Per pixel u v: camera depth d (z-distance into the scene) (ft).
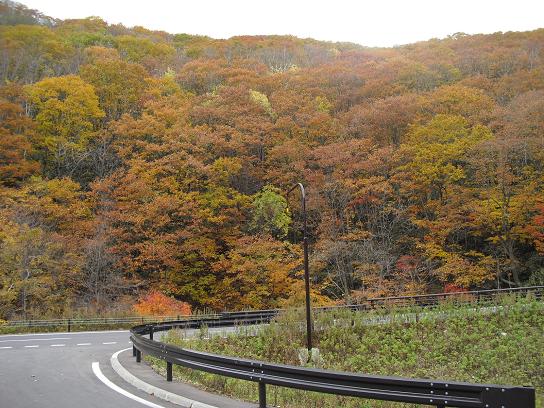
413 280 137.59
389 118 175.83
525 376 64.59
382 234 151.12
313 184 154.51
